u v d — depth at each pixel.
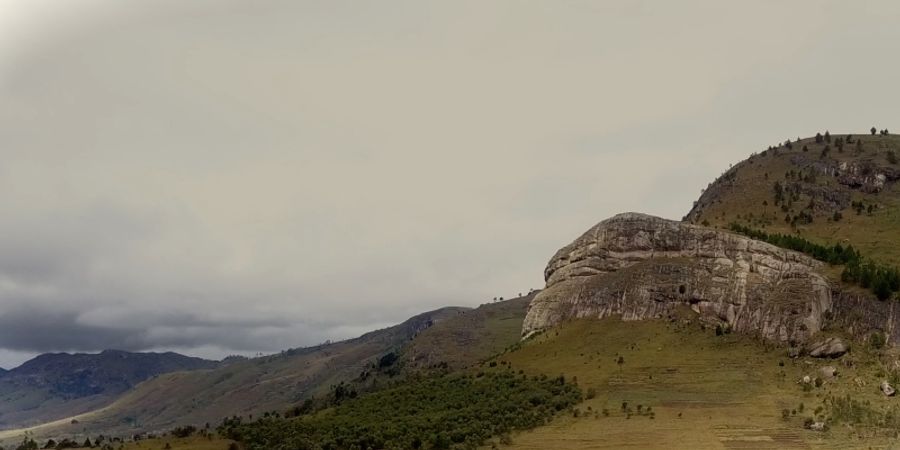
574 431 169.12
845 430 156.88
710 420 167.62
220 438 187.50
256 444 180.00
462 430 175.12
